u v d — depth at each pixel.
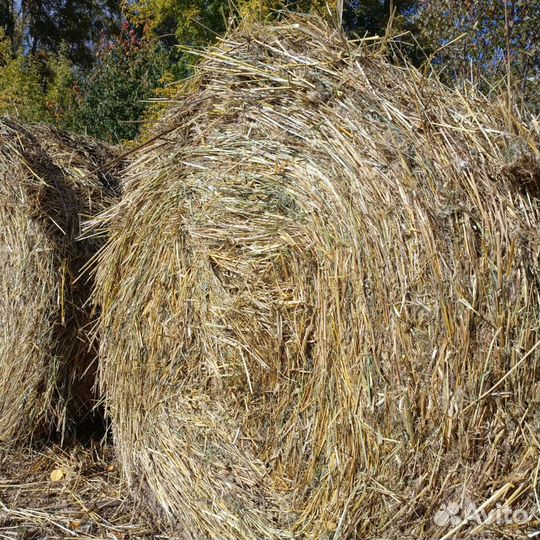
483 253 2.62
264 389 3.17
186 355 3.45
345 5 11.81
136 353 3.66
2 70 14.77
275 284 3.10
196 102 3.46
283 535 3.02
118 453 3.94
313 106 3.04
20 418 4.34
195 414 3.41
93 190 4.72
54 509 3.69
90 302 4.43
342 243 2.84
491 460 2.60
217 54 3.41
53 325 4.29
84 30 26.62
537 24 7.19
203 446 3.37
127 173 3.84
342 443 2.84
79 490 3.90
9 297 4.38
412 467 2.67
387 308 2.70
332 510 2.87
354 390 2.79
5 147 4.40
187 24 11.72
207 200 3.34
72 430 4.58
